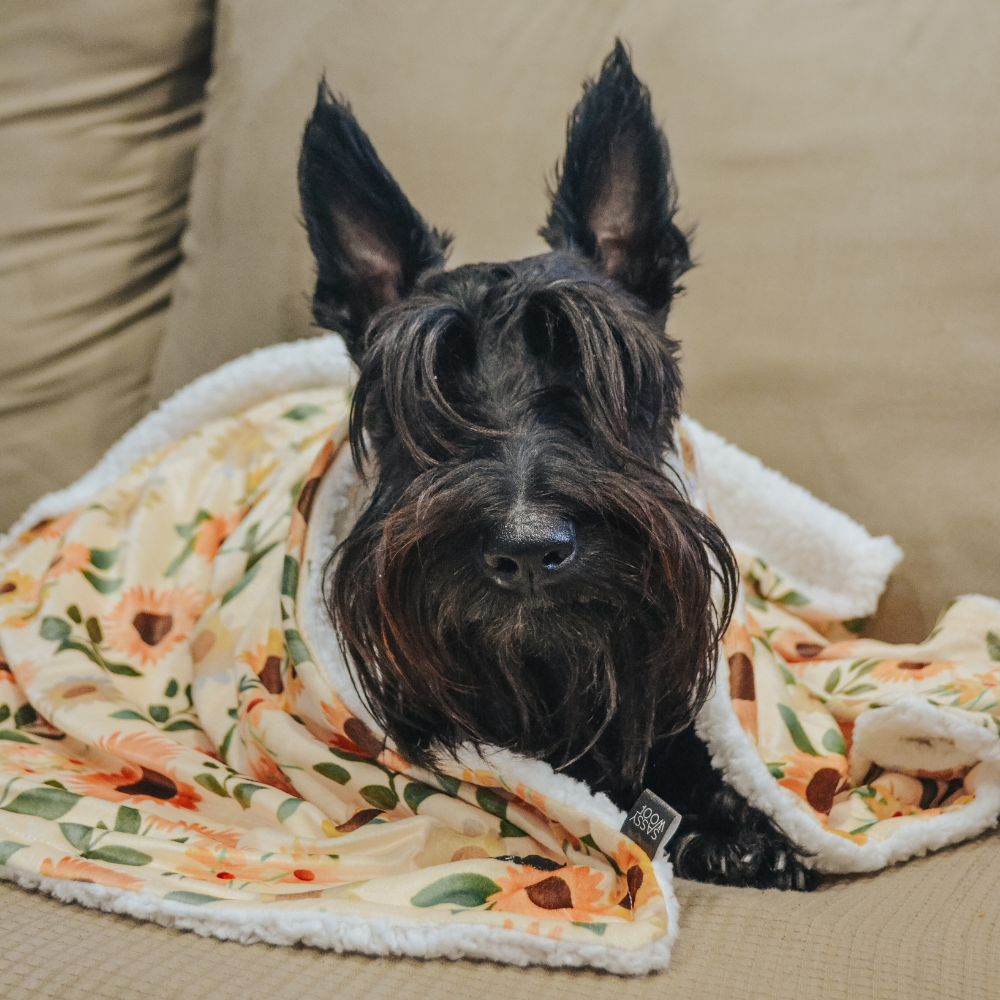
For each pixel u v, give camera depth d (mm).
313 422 874
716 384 841
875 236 803
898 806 694
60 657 768
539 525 622
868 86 808
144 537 831
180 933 586
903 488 800
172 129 965
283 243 909
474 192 873
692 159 837
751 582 828
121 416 969
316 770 682
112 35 936
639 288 734
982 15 796
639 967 564
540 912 588
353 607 671
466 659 674
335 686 691
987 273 783
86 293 951
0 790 659
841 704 733
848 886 641
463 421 663
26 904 603
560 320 680
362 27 897
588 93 726
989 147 784
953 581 790
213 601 799
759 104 825
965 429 787
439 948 571
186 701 777
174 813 674
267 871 625
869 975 558
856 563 798
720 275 835
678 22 846
